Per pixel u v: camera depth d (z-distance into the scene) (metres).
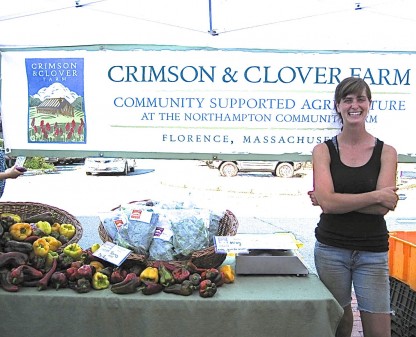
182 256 2.55
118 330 2.22
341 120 2.71
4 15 2.90
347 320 2.68
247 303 2.20
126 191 13.06
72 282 2.31
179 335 2.21
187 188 13.80
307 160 3.08
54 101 3.12
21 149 3.16
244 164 16.59
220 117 3.06
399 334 3.28
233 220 2.92
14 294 2.24
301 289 2.36
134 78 3.06
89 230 7.64
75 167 21.67
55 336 2.24
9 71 3.10
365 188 2.43
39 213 3.17
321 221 2.62
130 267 2.48
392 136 3.07
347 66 3.01
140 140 3.11
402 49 2.99
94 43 3.04
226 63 3.02
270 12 2.90
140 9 2.91
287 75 3.02
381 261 2.47
